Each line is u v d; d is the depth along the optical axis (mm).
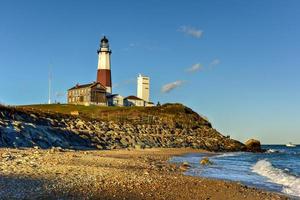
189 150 82500
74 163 31953
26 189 17719
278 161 50906
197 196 18953
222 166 39562
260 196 19469
